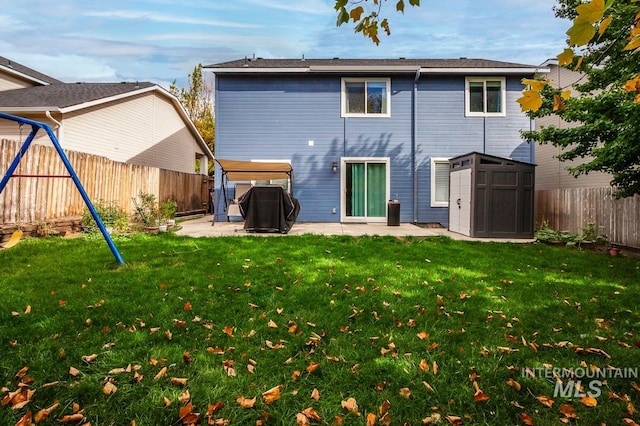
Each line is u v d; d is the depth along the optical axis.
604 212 8.55
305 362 2.64
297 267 5.36
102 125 13.35
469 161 9.62
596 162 7.05
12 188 7.09
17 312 3.38
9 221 7.02
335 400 2.22
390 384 2.37
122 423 2.01
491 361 2.65
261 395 2.25
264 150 12.59
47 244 6.55
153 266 5.28
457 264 5.77
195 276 4.74
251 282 4.55
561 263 6.08
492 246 7.75
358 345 2.92
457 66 12.41
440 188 12.61
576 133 7.53
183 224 11.73
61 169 8.28
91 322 3.25
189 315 3.48
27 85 15.89
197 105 32.41
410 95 12.59
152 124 16.69
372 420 2.02
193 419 2.02
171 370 2.50
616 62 5.95
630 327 3.31
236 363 2.62
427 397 2.24
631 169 6.99
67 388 2.27
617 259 6.51
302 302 3.90
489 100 12.56
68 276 4.59
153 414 2.07
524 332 3.17
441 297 4.07
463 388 2.32
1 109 10.93
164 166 17.81
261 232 9.62
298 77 12.54
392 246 7.31
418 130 12.59
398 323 3.36
